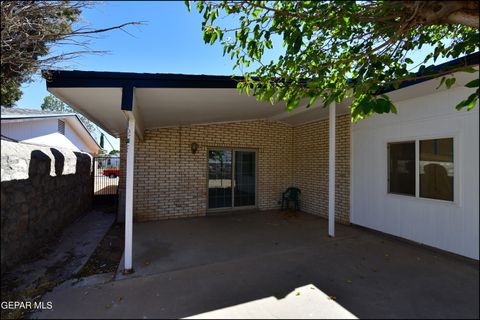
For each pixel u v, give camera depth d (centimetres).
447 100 414
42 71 297
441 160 426
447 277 331
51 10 380
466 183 388
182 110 494
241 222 626
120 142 691
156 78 331
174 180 668
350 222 600
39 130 775
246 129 753
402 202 483
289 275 336
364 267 361
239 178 756
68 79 304
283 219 659
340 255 406
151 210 646
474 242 376
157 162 652
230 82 366
